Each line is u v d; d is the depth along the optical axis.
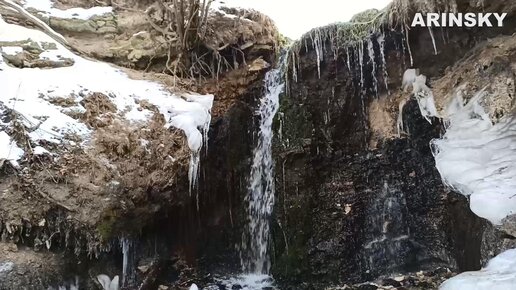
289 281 7.05
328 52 7.56
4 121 5.44
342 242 7.06
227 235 7.47
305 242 7.12
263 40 8.20
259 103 8.03
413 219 7.03
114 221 5.57
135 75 7.15
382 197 7.25
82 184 5.36
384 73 7.42
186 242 6.94
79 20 7.66
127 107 6.26
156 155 6.06
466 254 6.17
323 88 7.58
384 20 7.10
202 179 7.10
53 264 5.34
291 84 7.71
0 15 7.07
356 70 7.49
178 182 6.36
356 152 7.48
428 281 6.38
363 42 7.37
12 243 5.22
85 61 6.99
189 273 6.90
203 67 7.80
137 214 5.86
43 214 5.27
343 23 7.55
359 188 7.32
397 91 7.48
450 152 6.60
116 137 5.82
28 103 5.64
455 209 6.48
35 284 5.16
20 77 5.99
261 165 7.73
